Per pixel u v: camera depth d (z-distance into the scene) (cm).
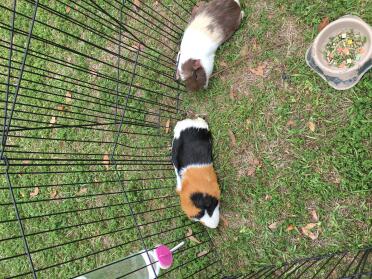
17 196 93
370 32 62
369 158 67
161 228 82
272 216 73
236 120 76
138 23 83
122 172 85
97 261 87
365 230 67
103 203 87
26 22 93
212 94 78
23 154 92
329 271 69
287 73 72
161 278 80
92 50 87
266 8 73
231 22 72
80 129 89
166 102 81
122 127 85
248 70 75
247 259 75
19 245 92
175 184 81
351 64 65
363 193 67
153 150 82
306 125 71
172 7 80
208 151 75
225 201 77
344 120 68
